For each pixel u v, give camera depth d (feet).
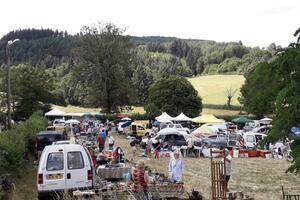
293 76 12.56
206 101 426.92
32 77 209.67
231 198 53.21
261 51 606.55
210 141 130.52
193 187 67.56
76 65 290.15
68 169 52.08
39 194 51.52
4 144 61.31
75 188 51.85
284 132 12.66
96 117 277.44
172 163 55.88
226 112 352.49
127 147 140.56
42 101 215.10
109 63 285.43
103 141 106.42
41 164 51.93
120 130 203.92
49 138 94.43
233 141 135.64
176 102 280.51
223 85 486.79
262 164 102.27
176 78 286.46
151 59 649.20
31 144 93.76
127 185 51.03
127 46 288.51
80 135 183.11
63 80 424.87
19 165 66.64
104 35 284.82
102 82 285.64
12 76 206.49
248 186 70.08
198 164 102.83
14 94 202.69
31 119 127.75
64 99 395.34
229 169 59.36
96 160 77.97
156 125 202.49
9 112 109.09
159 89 285.84
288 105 12.39
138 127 178.70
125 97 288.92
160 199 50.16
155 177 58.54
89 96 289.53
